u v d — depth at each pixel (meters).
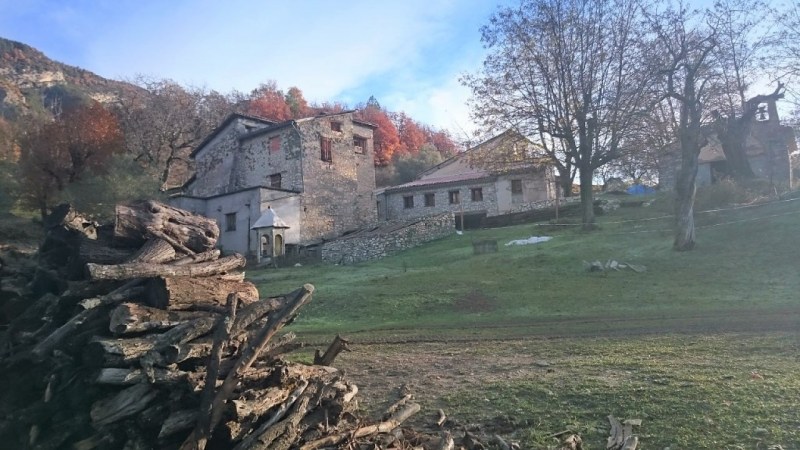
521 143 32.41
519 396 8.73
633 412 7.74
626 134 28.75
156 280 5.73
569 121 29.88
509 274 22.00
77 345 5.43
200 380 5.16
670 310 15.17
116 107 53.28
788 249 20.20
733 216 26.19
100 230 6.93
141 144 49.31
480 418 8.03
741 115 35.41
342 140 40.44
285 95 72.94
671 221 28.56
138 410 4.99
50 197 29.78
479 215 43.06
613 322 14.18
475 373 10.23
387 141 69.62
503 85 31.05
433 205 45.66
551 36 29.55
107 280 5.71
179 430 5.00
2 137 37.81
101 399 5.11
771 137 40.78
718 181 31.19
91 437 4.99
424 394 9.16
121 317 5.16
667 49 25.61
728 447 6.54
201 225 7.11
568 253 24.41
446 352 12.18
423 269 25.39
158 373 5.02
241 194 34.88
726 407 7.59
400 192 46.84
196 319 5.40
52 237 6.93
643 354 10.69
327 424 5.82
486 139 32.72
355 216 40.81
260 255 31.16
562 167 31.91
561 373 9.73
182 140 54.84
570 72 29.23
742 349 10.56
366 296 19.55
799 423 6.96
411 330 15.05
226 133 41.19
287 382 5.82
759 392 8.02
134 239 6.55
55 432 5.24
